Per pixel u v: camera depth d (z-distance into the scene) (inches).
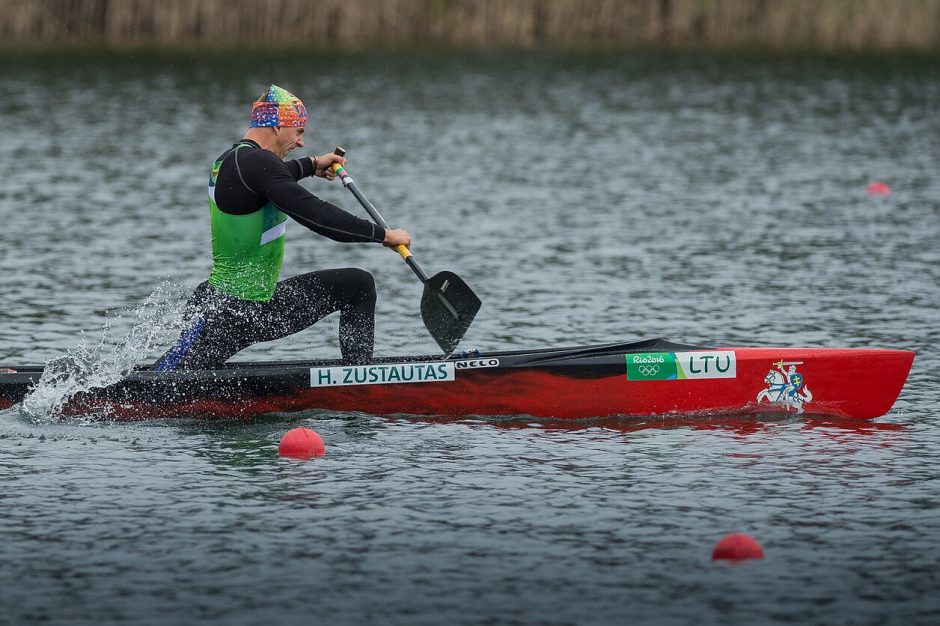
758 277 1831.9
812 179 2704.2
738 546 864.9
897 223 2247.8
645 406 1209.4
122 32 4729.3
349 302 1233.4
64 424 1170.6
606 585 824.3
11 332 1496.1
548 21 4901.6
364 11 4822.8
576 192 2571.4
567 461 1072.2
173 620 775.1
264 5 4744.1
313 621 773.9
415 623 770.8
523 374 1202.0
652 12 4923.7
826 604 796.6
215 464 1062.4
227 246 1182.3
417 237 2135.8
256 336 1208.2
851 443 1123.9
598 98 3890.3
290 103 1206.3
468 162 2913.4
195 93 3821.4
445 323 1247.5
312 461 1071.0
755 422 1194.0
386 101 3789.4
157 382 1176.2
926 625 769.6
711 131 3356.3
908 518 938.1
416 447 1111.6
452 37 4874.5
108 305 1649.9
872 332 1512.1
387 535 907.4
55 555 870.4
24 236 2096.5
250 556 870.4
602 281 1811.0
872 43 4805.6
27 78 3996.1
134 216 2293.3
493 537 903.7
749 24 4906.5
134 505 964.6
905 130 3351.4
